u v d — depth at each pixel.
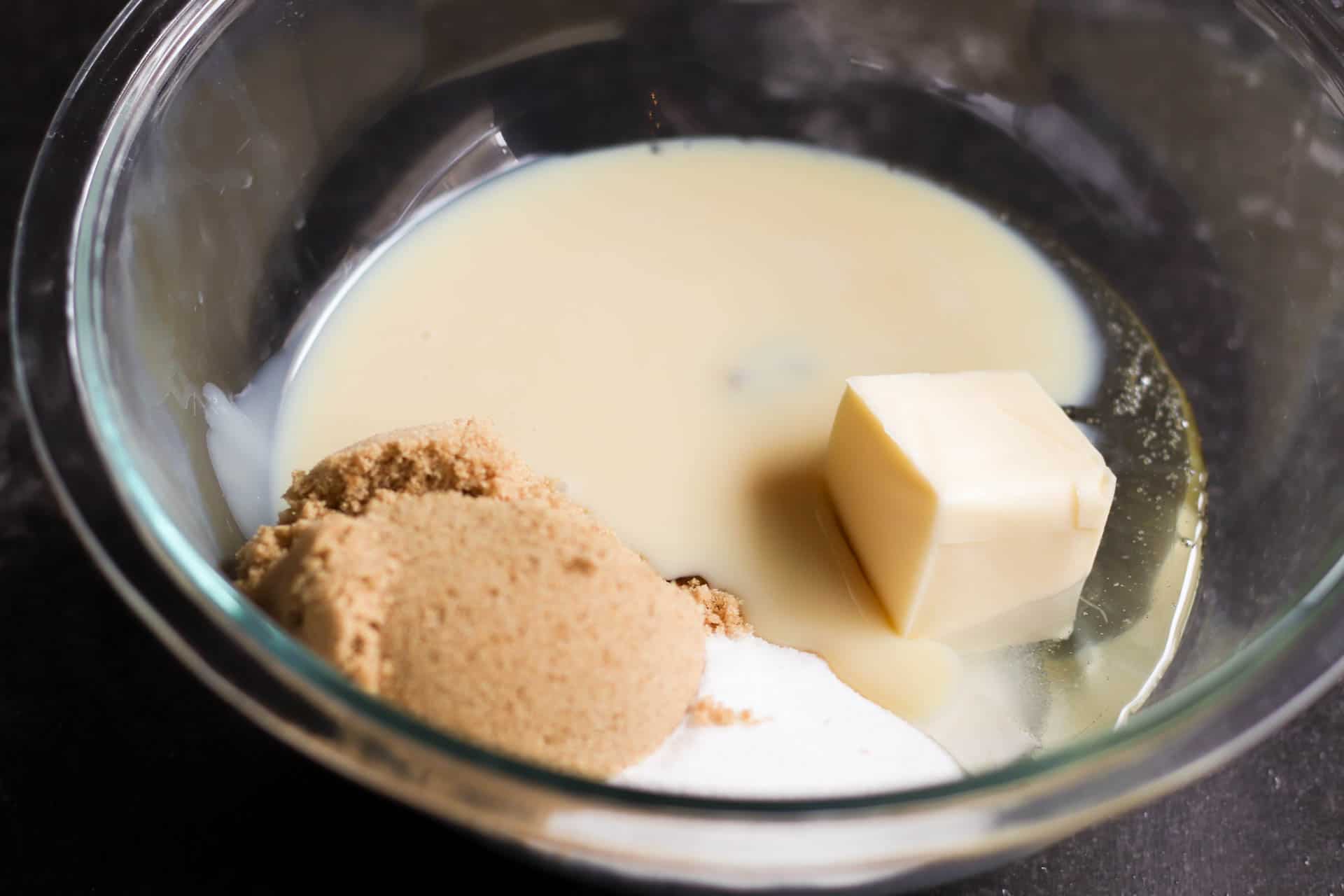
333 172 0.45
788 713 0.36
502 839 0.33
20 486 0.43
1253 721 0.34
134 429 0.37
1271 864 0.38
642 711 0.34
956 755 0.38
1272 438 0.42
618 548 0.36
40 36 0.51
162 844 0.38
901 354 0.44
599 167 0.48
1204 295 0.45
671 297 0.45
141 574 0.34
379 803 0.38
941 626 0.40
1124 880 0.38
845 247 0.46
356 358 0.43
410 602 0.34
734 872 0.31
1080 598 0.40
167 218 0.40
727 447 0.42
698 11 0.47
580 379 0.43
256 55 0.42
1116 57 0.46
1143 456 0.43
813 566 0.41
